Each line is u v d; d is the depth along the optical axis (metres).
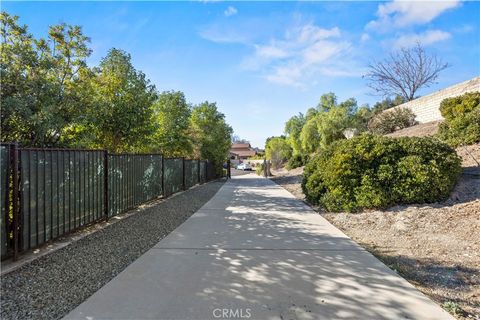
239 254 4.48
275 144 36.62
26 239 4.29
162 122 15.12
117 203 7.30
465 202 6.60
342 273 3.74
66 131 7.16
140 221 6.82
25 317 2.73
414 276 3.73
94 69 7.97
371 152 7.41
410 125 18.47
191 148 17.42
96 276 3.68
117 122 9.24
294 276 3.65
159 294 3.18
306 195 9.47
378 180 7.27
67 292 3.24
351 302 3.01
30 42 6.71
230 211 8.15
